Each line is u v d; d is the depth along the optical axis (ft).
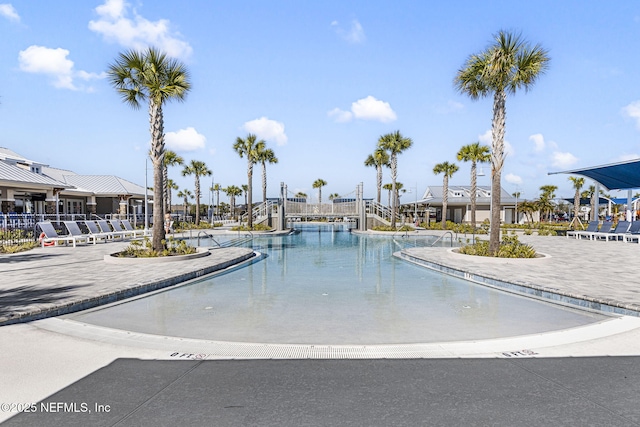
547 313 22.11
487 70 44.21
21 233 61.11
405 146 109.70
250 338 17.58
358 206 120.47
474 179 107.55
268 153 129.49
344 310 22.76
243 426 10.03
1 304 21.68
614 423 10.23
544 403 11.33
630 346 16.38
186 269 35.19
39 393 11.89
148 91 44.65
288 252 57.88
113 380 12.87
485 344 16.69
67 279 29.94
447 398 11.64
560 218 232.73
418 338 17.58
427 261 42.80
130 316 21.39
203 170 143.02
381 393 11.96
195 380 12.89
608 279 30.32
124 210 116.26
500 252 43.73
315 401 11.42
